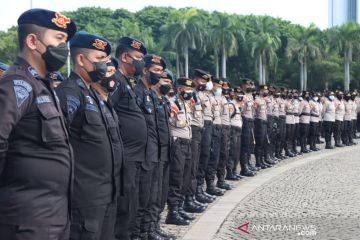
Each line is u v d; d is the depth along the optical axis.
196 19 54.19
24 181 2.69
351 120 19.91
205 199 8.76
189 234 6.59
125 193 4.63
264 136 13.20
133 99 4.94
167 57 55.59
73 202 3.45
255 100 13.15
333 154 16.52
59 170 2.79
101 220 3.57
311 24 57.28
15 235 2.67
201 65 62.16
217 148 9.47
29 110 2.71
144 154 4.97
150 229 5.86
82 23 72.00
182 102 7.18
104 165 3.57
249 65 60.72
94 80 3.79
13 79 2.69
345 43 54.91
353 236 6.33
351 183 10.58
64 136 2.85
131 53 5.01
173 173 6.99
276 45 56.75
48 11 2.89
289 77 62.53
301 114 16.94
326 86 60.47
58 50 2.90
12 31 60.75
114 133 3.78
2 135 2.54
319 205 8.34
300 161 14.76
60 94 3.49
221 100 10.10
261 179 11.41
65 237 2.90
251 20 59.09
